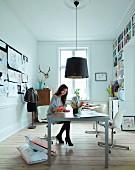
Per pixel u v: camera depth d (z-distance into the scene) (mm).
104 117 2600
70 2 4082
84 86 7047
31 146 2822
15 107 4750
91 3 4125
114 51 6672
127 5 4223
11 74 4430
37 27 5645
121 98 5547
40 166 2582
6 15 4180
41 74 7023
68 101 6793
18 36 4996
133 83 5176
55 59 7023
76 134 4473
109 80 6883
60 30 5914
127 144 3643
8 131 4262
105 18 4941
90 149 3320
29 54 6039
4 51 4051
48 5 4230
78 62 3891
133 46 5164
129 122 4980
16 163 2691
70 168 2512
